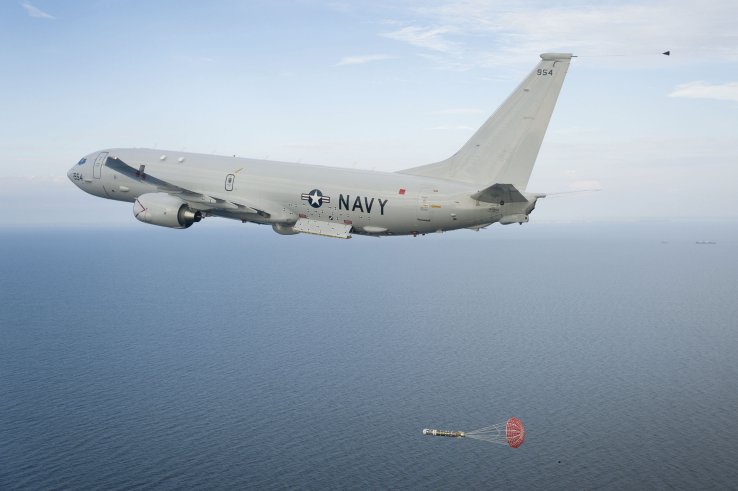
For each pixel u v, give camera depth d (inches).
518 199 1567.4
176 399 4097.0
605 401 4131.4
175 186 1806.1
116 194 2082.9
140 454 3225.9
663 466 3157.0
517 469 3139.8
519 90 1632.6
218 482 2923.2
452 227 1705.2
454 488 2925.7
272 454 3235.7
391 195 1689.2
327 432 3548.2
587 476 3068.4
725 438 3484.3
